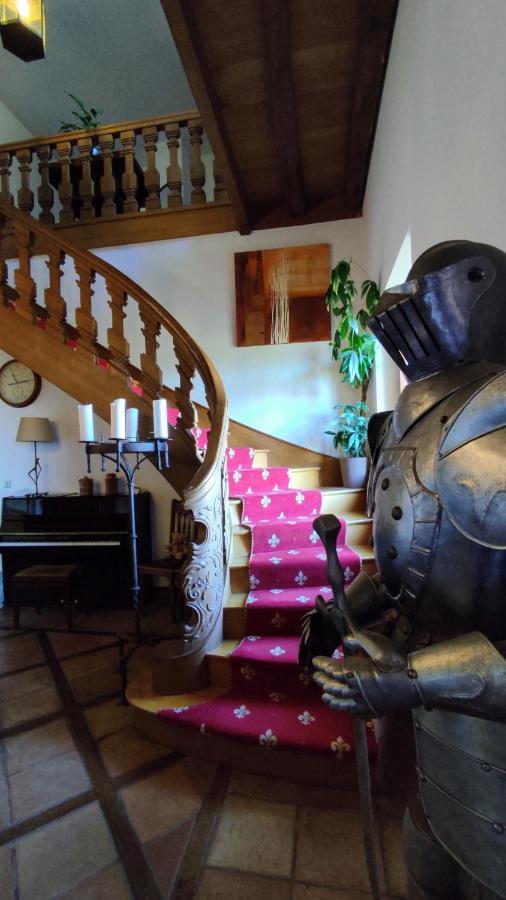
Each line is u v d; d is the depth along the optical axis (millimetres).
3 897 1202
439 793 660
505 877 584
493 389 608
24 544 3295
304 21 2107
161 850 1329
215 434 2129
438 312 701
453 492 607
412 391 761
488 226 980
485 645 566
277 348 3779
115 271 2814
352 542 2645
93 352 2932
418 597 695
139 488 3484
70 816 1461
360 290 3605
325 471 3680
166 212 3861
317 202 3672
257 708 1746
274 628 2059
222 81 2412
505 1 866
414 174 1707
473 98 1059
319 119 2756
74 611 3455
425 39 1501
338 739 1530
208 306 3863
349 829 1393
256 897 1186
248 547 2561
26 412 3852
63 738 1877
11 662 2596
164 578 3590
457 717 641
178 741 1773
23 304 3062
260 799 1520
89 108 5434
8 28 2744
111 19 4391
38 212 5352
